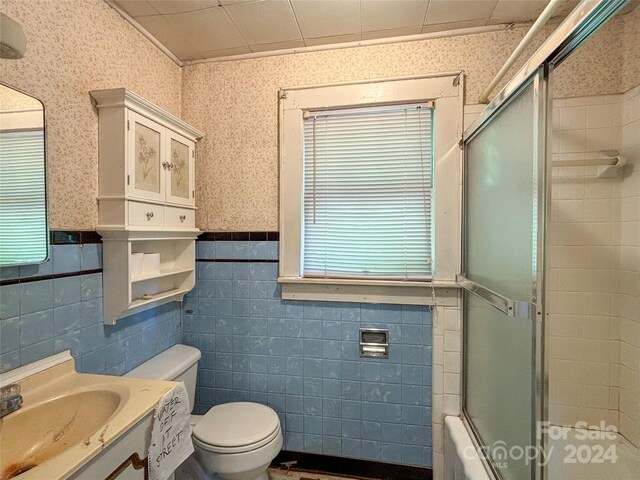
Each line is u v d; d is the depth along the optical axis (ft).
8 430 2.65
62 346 3.45
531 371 3.04
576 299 4.51
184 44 5.14
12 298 2.97
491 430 3.97
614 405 4.39
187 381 4.86
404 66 5.03
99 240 3.93
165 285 5.15
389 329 5.09
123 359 4.31
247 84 5.46
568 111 4.46
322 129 5.35
